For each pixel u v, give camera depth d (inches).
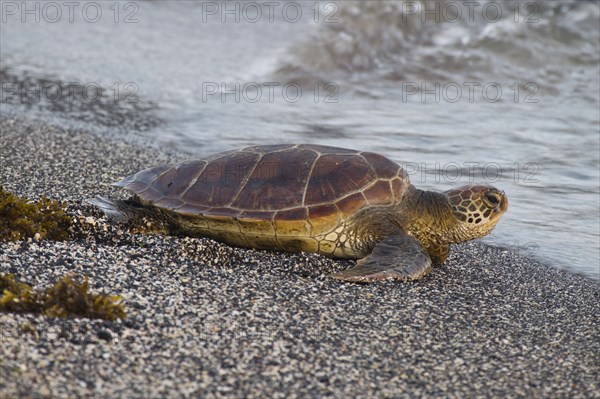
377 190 577.6
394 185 586.2
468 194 587.8
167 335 409.1
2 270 464.1
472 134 1077.8
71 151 899.4
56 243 524.1
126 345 389.7
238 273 523.2
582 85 1390.3
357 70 1477.6
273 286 505.4
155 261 518.9
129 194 729.0
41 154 866.8
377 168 591.2
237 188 579.8
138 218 589.9
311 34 1561.3
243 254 560.1
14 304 405.4
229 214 563.2
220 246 557.6
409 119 1163.9
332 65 1480.1
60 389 338.6
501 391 394.3
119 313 416.5
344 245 570.9
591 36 1573.6
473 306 518.9
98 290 454.9
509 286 574.2
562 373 422.0
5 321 387.9
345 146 1006.4
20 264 478.0
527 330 484.7
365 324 462.6
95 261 501.7
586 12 1633.9
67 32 1603.1
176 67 1425.9
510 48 1535.4
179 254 537.0
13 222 525.0
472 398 383.6
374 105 1254.3
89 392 341.4
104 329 399.2
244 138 1047.0
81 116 1112.2
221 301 467.2
